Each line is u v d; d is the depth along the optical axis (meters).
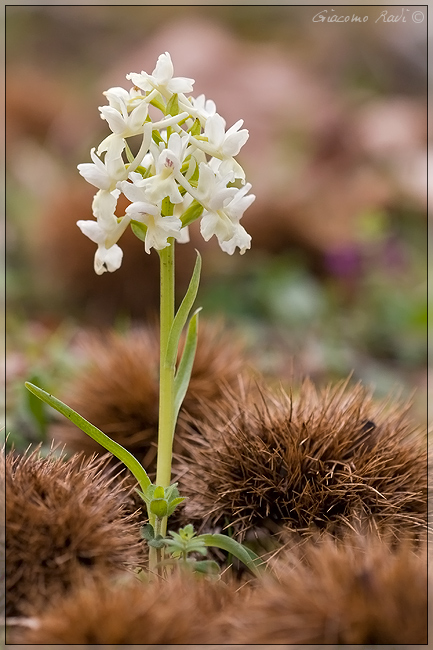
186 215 0.44
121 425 0.53
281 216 0.99
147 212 0.43
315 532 0.45
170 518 0.48
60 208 0.90
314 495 0.46
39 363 0.62
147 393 0.53
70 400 0.55
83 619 0.39
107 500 0.43
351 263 0.94
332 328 0.85
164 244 0.43
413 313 0.84
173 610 0.40
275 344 0.78
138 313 0.89
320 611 0.39
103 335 0.76
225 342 0.58
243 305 0.88
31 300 0.90
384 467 0.47
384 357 0.81
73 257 0.89
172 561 0.44
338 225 1.01
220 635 0.40
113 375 0.54
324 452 0.47
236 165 0.44
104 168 0.43
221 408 0.50
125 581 0.41
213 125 0.44
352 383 0.68
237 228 0.44
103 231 0.44
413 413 0.61
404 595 0.39
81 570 0.41
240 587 0.43
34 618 0.40
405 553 0.40
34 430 0.55
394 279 0.98
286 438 0.47
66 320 0.85
